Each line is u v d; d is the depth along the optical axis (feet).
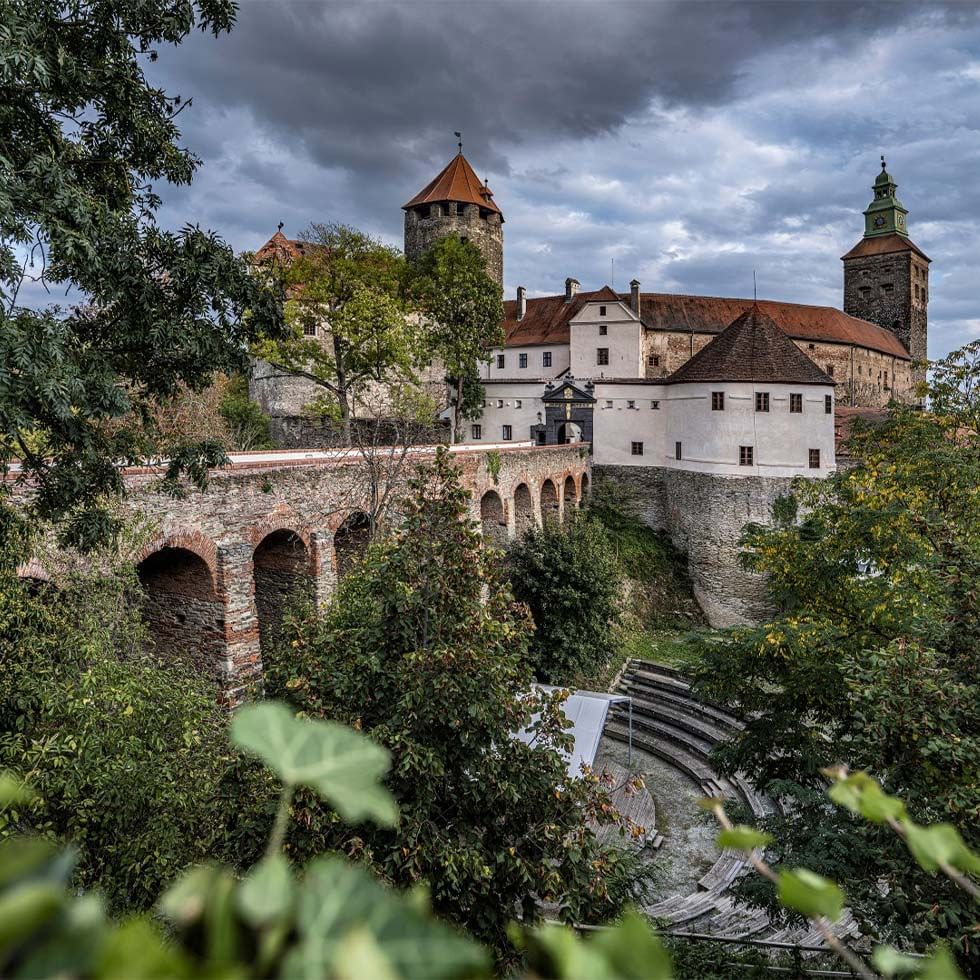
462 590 35.01
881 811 5.36
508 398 198.59
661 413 156.46
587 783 34.63
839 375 234.99
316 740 3.71
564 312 212.84
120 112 36.11
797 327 228.22
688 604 142.41
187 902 2.87
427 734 31.76
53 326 30.22
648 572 144.56
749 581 136.56
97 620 40.75
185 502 58.85
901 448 64.95
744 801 79.25
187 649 63.52
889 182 291.38
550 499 141.18
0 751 31.22
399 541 35.78
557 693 36.22
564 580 96.48
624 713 101.09
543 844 32.55
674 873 69.41
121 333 36.94
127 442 40.50
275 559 74.02
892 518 51.21
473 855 28.58
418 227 223.71
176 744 35.14
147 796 31.60
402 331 128.36
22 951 2.17
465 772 33.30
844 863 34.63
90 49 35.29
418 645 34.37
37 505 38.27
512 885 32.40
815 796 39.24
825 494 66.54
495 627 34.42
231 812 32.53
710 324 211.82
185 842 33.22
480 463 107.45
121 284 34.78
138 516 54.49
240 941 2.69
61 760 29.53
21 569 45.52
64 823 31.27
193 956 2.71
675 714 99.81
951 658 37.40
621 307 191.21
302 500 70.59
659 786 85.05
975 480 54.85
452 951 2.56
